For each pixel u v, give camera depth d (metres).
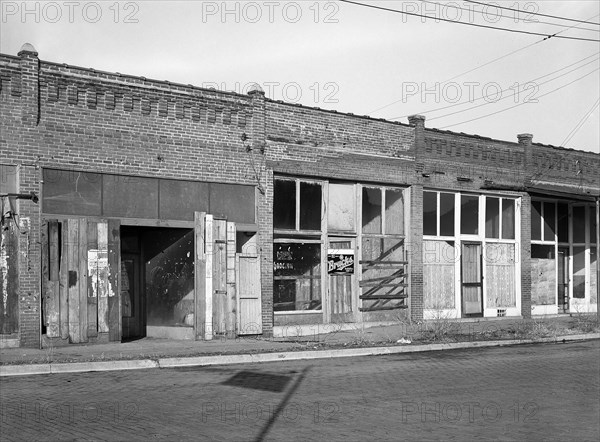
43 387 12.66
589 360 17.34
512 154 28.39
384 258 24.30
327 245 22.86
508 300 28.11
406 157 24.97
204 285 19.91
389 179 24.28
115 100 18.88
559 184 30.08
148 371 14.98
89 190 18.39
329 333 22.22
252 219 21.34
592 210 31.94
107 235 18.41
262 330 21.03
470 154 26.86
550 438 9.49
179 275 20.36
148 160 19.38
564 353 18.88
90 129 18.42
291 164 21.95
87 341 18.05
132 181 19.16
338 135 23.14
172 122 19.89
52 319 17.50
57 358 15.45
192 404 11.16
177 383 13.25
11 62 17.25
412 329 22.80
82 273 18.02
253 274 20.98
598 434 9.75
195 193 20.27
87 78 18.38
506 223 28.39
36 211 17.47
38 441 8.63
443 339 21.00
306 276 22.38
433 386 13.35
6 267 17.06
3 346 16.97
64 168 17.94
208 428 9.52
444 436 9.45
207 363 16.25
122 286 21.09
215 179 20.58
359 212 23.66
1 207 17.06
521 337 21.98
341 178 23.11
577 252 31.78
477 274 27.14
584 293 31.48
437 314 25.61
